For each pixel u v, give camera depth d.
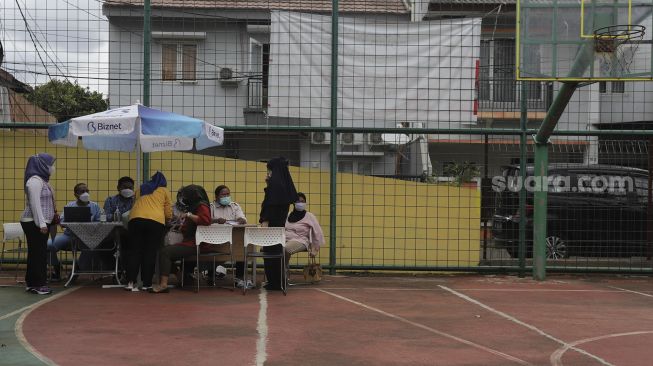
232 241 9.65
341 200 11.29
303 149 11.69
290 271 11.23
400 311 8.13
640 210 12.18
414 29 11.22
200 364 5.63
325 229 11.29
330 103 11.24
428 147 11.95
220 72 11.93
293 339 6.56
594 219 12.12
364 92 11.21
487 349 6.31
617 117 11.75
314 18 11.27
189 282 10.16
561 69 9.16
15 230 9.93
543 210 10.77
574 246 11.91
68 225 9.20
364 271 11.34
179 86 11.75
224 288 9.69
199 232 9.17
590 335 6.96
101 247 9.75
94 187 11.21
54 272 10.20
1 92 11.90
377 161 11.92
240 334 6.73
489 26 13.41
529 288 10.06
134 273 9.30
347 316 7.77
